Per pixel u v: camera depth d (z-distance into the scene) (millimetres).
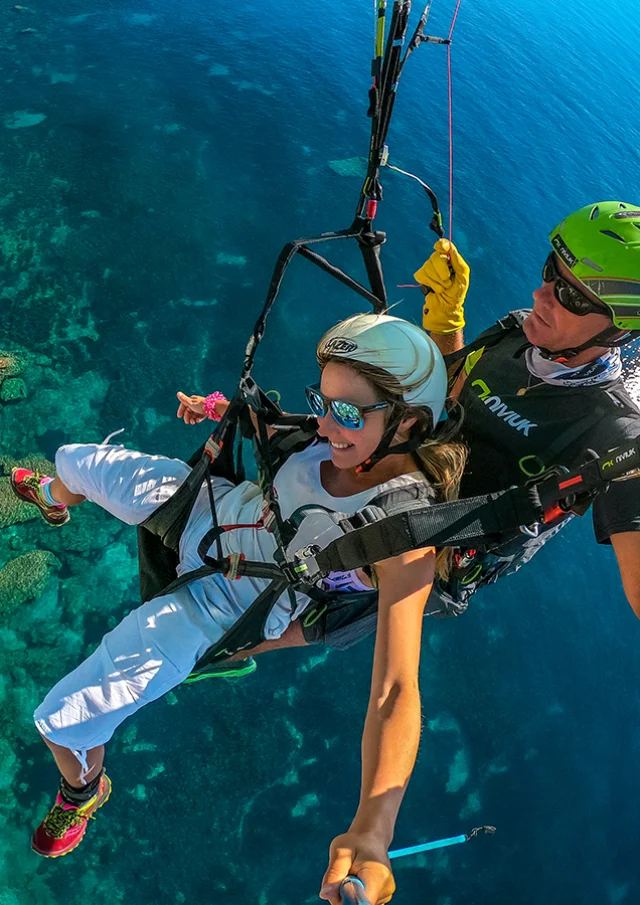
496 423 2451
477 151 14719
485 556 2436
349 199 13930
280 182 14039
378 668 1880
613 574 11211
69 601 10266
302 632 2535
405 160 14234
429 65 16047
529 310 2602
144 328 12156
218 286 12664
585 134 15508
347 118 15312
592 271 2061
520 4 18594
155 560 2652
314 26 17109
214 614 2367
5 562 10320
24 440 11078
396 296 12875
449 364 2721
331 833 9406
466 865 9430
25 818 9180
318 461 2279
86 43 15773
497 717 10180
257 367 12055
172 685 2373
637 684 10625
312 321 12516
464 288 2721
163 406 11625
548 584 11000
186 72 15508
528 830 9672
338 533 2117
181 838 9211
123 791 9328
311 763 9727
